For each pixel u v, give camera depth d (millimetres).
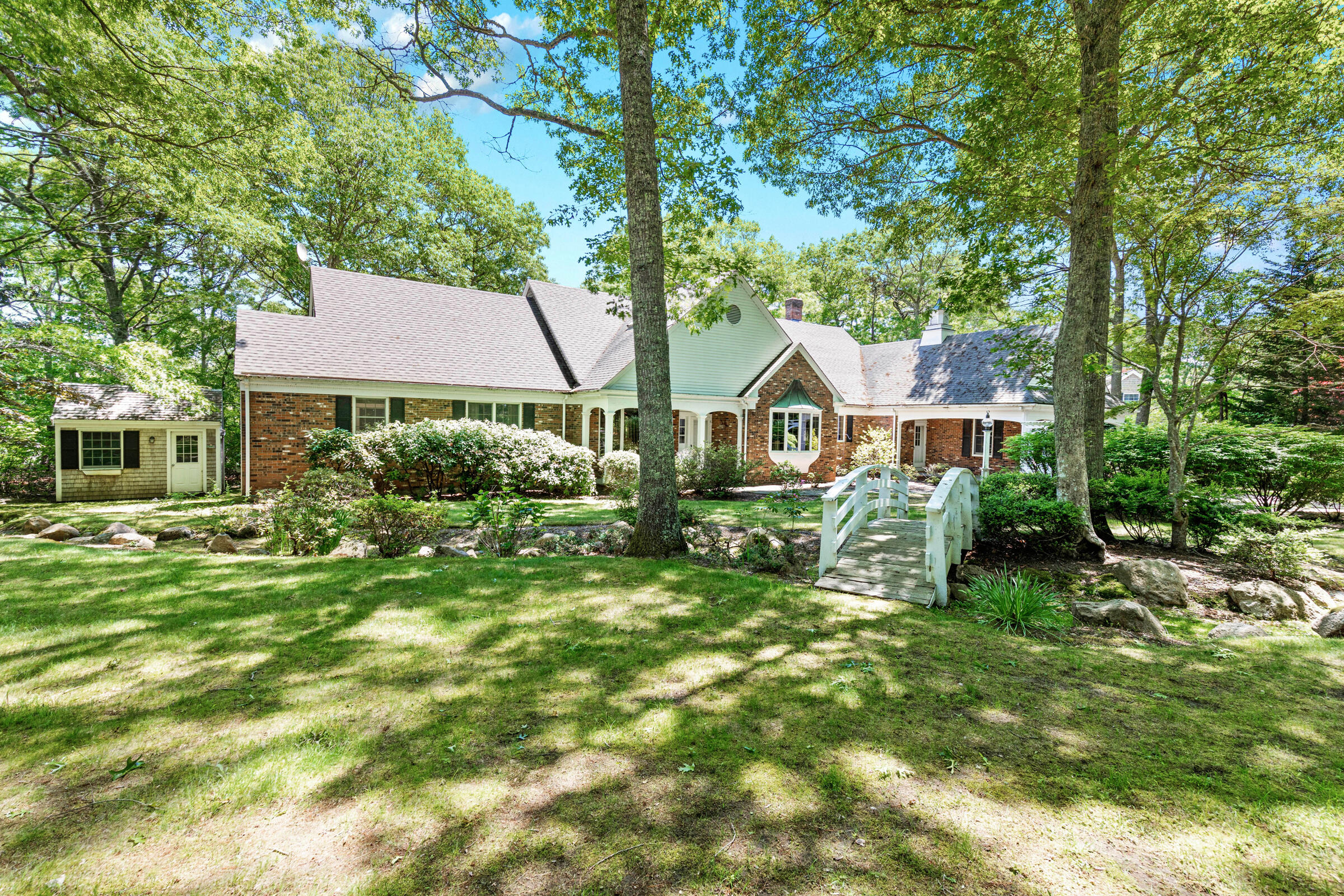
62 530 10102
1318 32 8586
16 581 6527
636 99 8453
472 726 3559
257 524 10578
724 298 13484
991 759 3297
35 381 12953
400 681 4184
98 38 11148
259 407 15562
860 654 4957
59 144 13266
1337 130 9477
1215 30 8594
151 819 2617
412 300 20375
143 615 5438
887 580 7164
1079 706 4023
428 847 2484
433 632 5176
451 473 15969
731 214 12938
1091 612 6277
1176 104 9039
